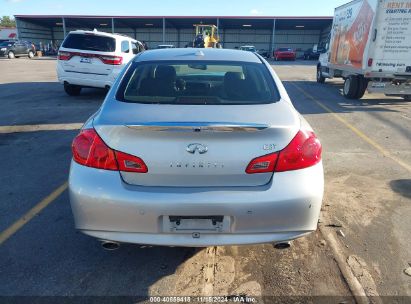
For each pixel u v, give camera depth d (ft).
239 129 7.54
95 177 7.77
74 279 8.81
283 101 9.37
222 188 7.70
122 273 9.05
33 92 39.52
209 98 9.34
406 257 9.78
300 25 173.68
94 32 33.88
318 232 10.99
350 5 39.06
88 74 33.83
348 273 9.09
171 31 191.11
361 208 12.60
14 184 14.37
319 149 8.29
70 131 22.75
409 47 33.06
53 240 10.43
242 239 7.86
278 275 9.02
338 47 43.11
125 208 7.60
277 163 7.79
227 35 188.75
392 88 34.55
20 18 168.45
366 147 20.27
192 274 9.05
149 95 9.46
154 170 7.68
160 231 7.75
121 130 7.70
